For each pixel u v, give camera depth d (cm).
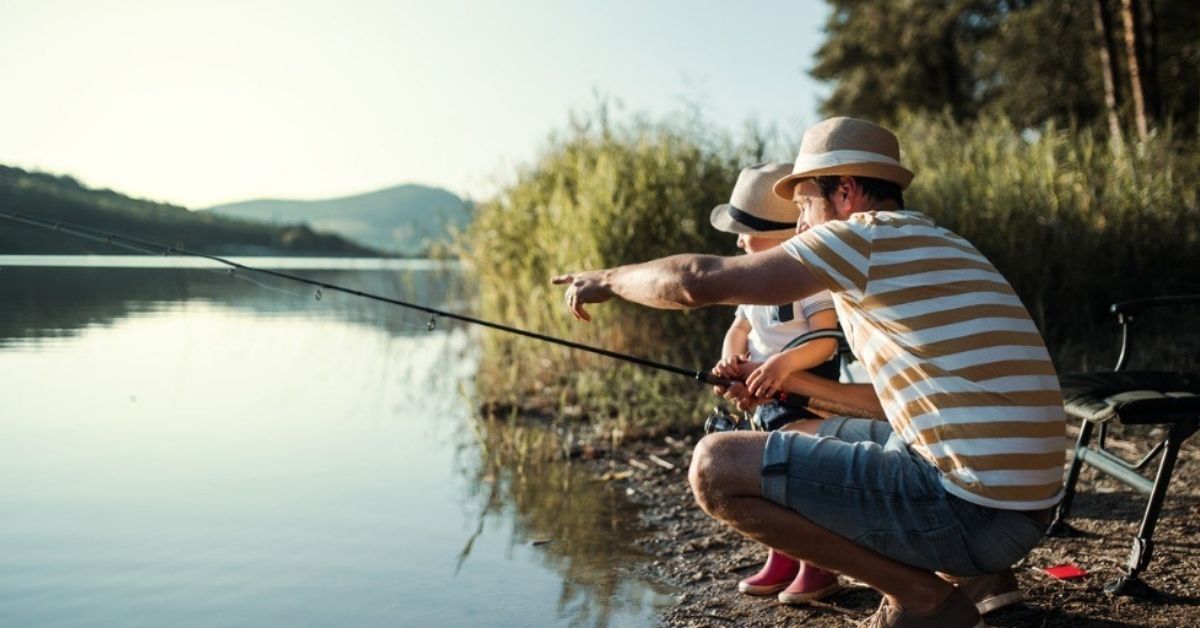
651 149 755
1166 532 345
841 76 3020
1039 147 817
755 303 232
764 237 321
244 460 491
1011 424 218
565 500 432
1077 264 700
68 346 873
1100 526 354
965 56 2658
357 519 398
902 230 227
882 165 246
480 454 517
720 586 325
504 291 834
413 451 524
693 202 725
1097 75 1959
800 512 235
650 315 699
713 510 243
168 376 742
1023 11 2219
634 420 564
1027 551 224
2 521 381
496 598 313
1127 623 271
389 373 816
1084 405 298
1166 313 724
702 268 235
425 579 330
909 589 234
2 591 311
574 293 263
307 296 1557
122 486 435
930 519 225
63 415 578
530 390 689
